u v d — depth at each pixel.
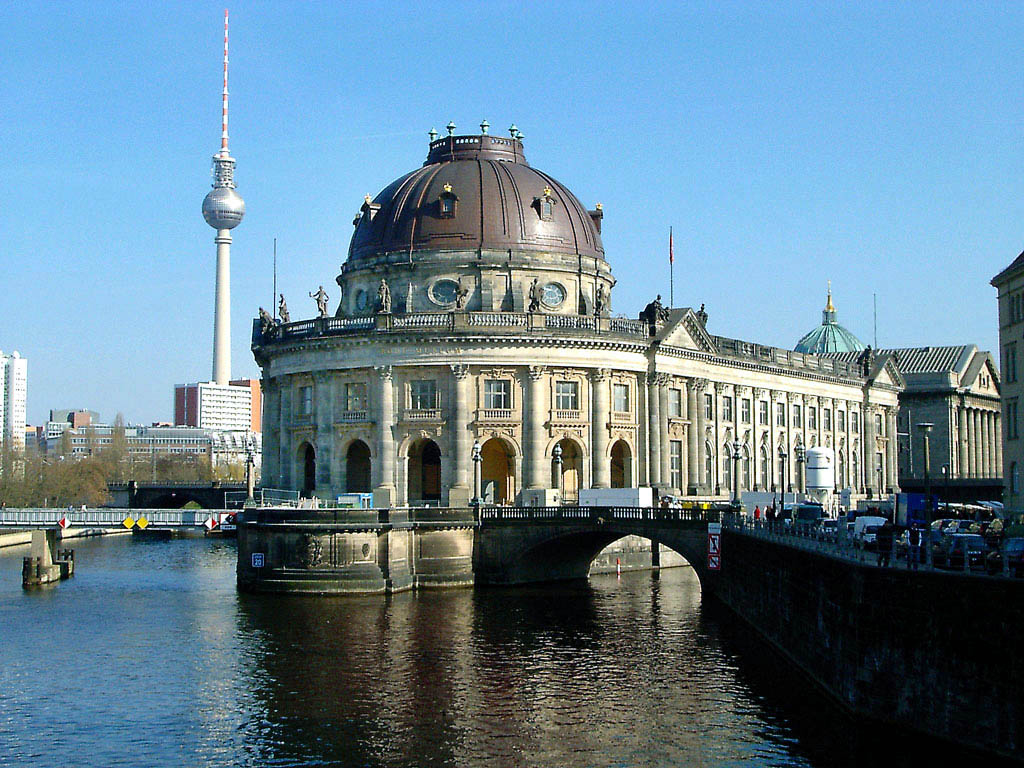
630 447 119.31
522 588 100.56
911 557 49.50
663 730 54.16
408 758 50.97
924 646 46.38
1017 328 93.56
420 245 120.38
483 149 130.88
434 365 112.19
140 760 51.16
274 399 127.94
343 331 114.69
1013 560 44.56
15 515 109.69
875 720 49.16
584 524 98.00
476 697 60.66
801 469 146.88
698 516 97.19
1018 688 41.84
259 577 98.31
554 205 124.44
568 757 50.75
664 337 121.06
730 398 139.50
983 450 197.12
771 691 60.91
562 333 112.69
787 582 66.62
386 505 110.56
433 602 91.50
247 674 66.12
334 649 72.62
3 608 90.88
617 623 81.56
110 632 79.25
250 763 50.59
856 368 169.38
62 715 58.09
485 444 118.38
